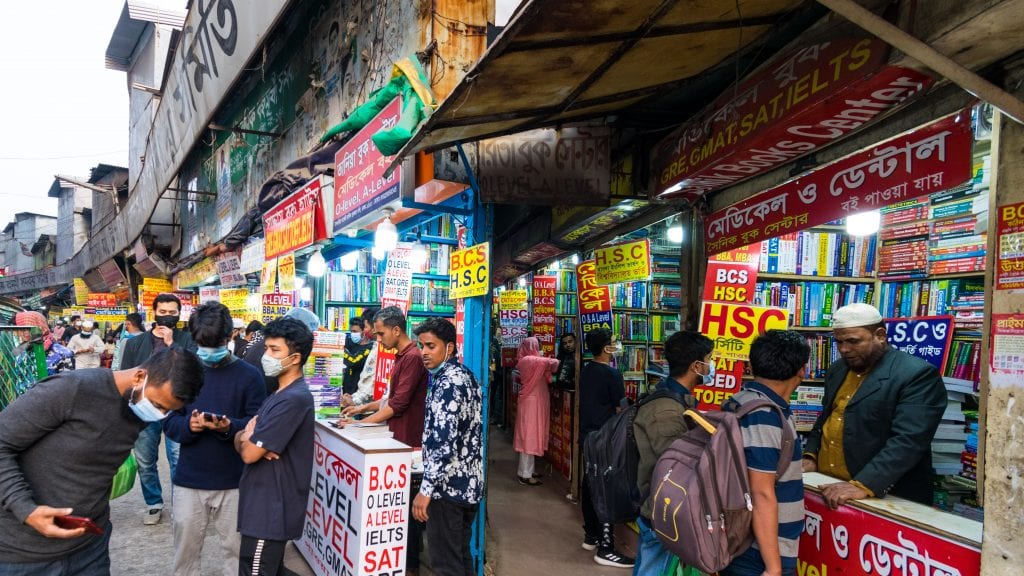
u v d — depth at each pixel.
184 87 10.49
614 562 4.22
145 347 4.84
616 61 2.34
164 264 17.08
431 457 2.95
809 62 2.19
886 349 2.62
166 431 3.01
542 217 5.93
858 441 2.55
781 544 2.00
